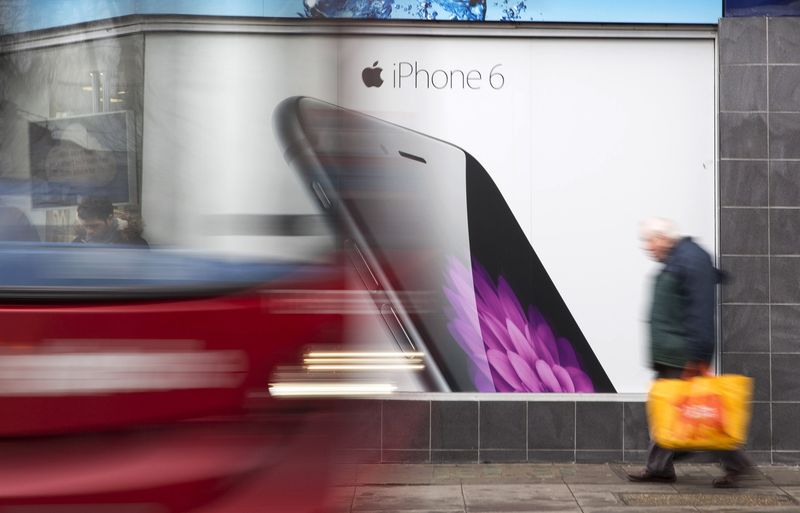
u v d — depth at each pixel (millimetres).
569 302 7973
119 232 2760
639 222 7988
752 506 6469
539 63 7984
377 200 6262
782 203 7852
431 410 7867
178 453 2662
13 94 2738
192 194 2842
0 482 2551
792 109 7848
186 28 2885
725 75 7871
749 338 7852
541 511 6395
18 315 2604
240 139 2906
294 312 2867
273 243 2902
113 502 2598
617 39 7977
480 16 7914
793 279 7844
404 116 7953
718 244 7914
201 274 2789
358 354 3041
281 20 2996
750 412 7828
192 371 2701
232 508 2703
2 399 2566
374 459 7859
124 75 2824
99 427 2609
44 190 2719
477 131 7973
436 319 7883
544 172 7984
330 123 3061
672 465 7188
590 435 7902
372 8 7879
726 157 7867
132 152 2805
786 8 7852
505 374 7930
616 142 7992
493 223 7961
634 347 7957
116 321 2656
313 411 2852
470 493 6902
